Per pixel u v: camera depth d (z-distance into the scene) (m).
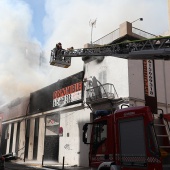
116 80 17.77
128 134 7.02
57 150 23.05
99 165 7.96
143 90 17.36
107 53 11.79
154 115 7.24
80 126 20.42
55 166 18.89
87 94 20.16
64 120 22.92
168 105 18.36
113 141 7.62
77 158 19.92
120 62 17.73
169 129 7.12
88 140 18.75
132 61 17.33
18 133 32.88
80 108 20.97
